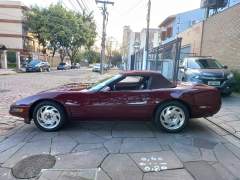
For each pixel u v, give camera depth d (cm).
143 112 492
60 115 498
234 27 1162
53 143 435
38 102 498
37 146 420
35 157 375
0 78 1842
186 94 489
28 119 502
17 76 2111
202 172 332
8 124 559
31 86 1323
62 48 4581
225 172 333
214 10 1730
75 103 489
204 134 492
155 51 2225
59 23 3950
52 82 1602
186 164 355
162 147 419
